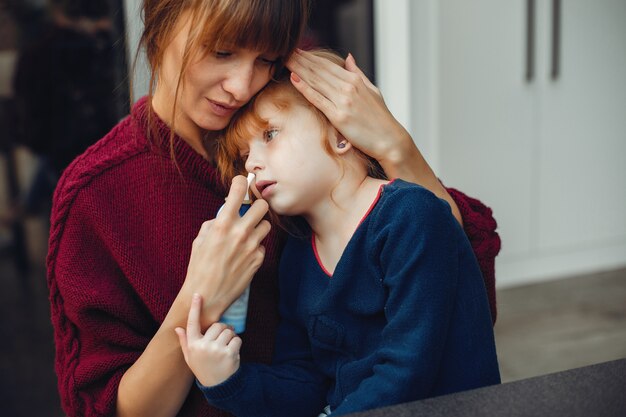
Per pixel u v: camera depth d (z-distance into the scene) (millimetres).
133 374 951
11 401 2234
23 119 2221
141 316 1019
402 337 903
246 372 969
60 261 981
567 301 3070
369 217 960
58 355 1021
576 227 3297
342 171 999
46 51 2205
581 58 3129
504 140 3049
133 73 1008
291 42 924
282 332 1087
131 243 990
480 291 979
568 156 3201
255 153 993
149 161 1002
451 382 949
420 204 922
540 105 3092
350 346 989
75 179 989
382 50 2812
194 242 938
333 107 979
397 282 907
